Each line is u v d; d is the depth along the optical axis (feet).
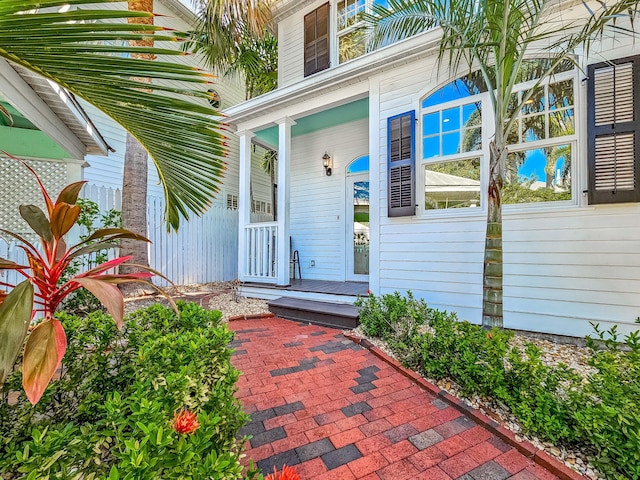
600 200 10.12
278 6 20.47
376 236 14.98
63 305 10.55
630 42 9.89
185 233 21.71
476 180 12.73
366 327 11.72
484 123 12.35
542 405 5.82
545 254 11.15
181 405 3.83
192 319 6.98
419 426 6.39
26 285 3.08
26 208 3.49
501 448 5.74
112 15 2.98
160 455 2.81
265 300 18.19
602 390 5.52
